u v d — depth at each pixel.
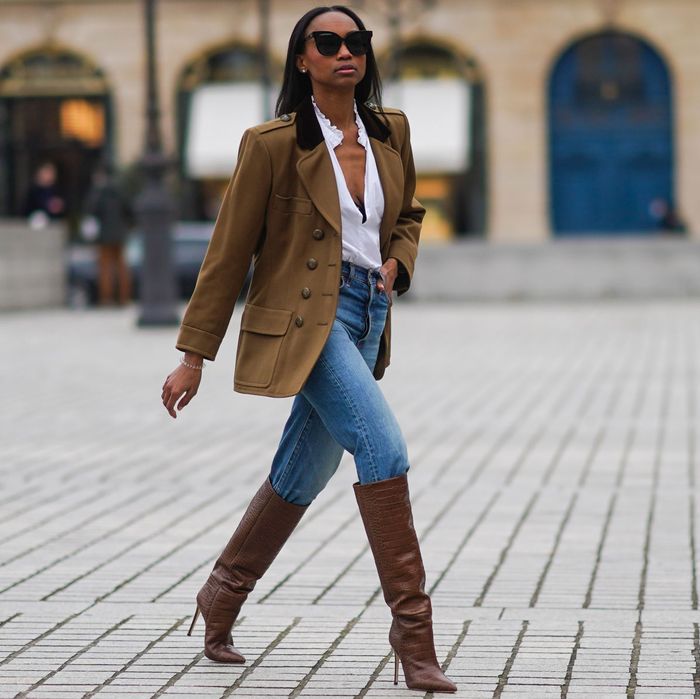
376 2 51.03
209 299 6.22
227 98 52.91
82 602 7.73
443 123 51.69
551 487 11.13
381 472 6.04
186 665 6.55
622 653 6.69
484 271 35.75
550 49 51.38
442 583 8.16
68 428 14.41
